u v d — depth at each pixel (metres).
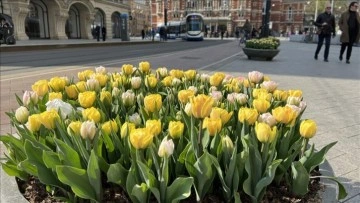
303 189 1.80
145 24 107.88
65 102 2.27
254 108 2.01
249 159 1.64
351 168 3.24
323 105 5.98
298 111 2.05
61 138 1.87
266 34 19.62
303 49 23.34
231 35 91.12
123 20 39.31
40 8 35.19
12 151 2.11
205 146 1.72
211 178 1.66
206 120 1.65
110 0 47.44
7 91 7.36
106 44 29.78
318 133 4.40
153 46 28.95
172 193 1.55
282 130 2.00
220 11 92.00
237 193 1.55
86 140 1.66
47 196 1.92
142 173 1.54
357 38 12.77
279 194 1.87
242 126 1.93
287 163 1.85
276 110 1.83
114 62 13.49
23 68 11.43
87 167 1.59
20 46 20.48
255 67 11.36
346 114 5.38
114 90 2.62
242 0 88.88
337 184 2.10
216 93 2.39
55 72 10.30
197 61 13.64
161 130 1.85
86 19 42.53
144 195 1.55
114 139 1.81
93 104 2.27
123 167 1.68
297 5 93.00
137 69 3.43
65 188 1.78
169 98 2.57
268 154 1.72
